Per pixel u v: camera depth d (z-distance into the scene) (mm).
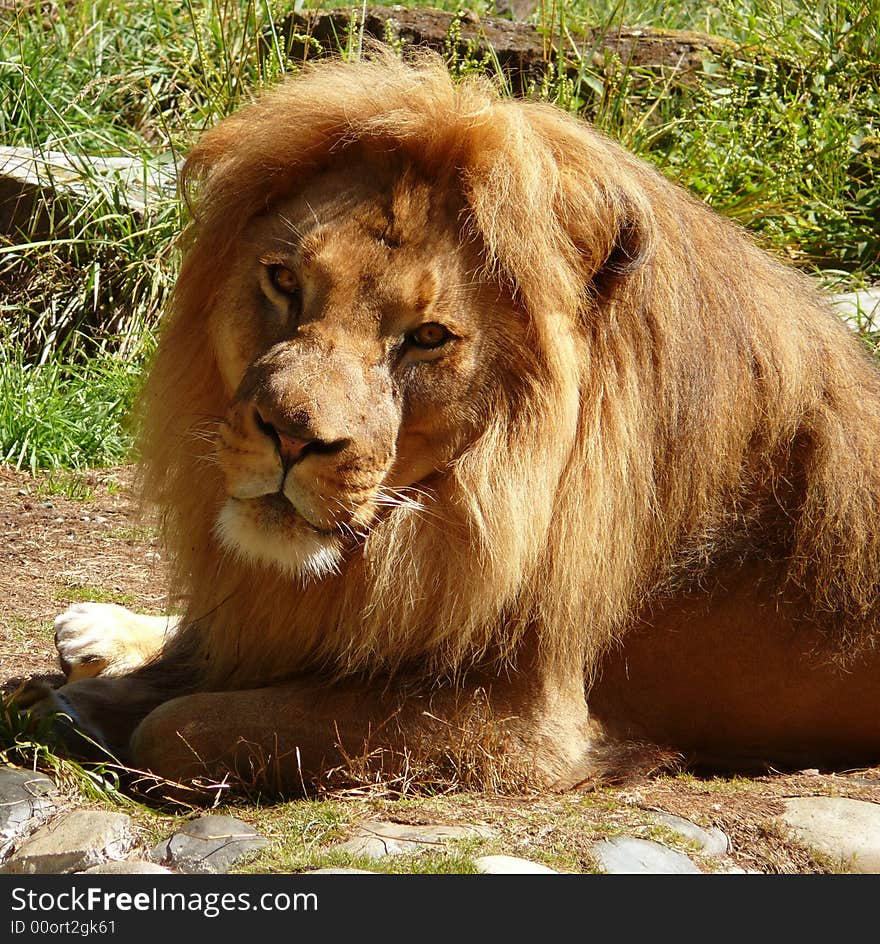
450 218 6488
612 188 6680
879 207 17531
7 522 12484
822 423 7332
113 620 8359
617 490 6848
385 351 6363
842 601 7363
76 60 21281
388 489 6523
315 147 6762
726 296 7199
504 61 18906
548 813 6523
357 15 18891
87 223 16625
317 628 6953
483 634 6832
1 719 6859
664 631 7391
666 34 20125
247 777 6730
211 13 20281
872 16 19656
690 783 7227
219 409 7066
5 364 15469
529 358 6586
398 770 6828
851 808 6777
